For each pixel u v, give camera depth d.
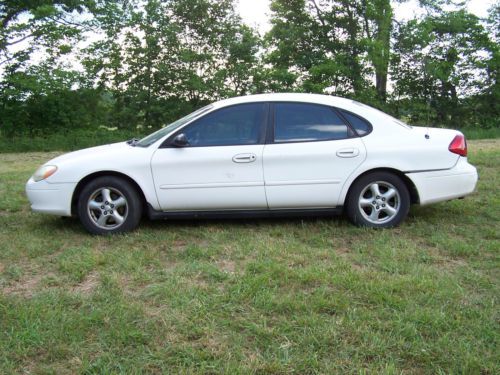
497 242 4.81
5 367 2.75
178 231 5.39
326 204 5.34
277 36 25.05
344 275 3.93
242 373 2.65
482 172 8.83
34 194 5.34
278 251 4.58
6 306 3.48
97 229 5.28
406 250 4.59
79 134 20.53
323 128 5.37
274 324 3.19
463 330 3.08
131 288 3.83
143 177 5.22
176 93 22.62
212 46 23.81
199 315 3.31
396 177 5.32
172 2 23.03
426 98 25.98
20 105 20.50
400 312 3.31
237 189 5.25
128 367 2.74
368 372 2.67
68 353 2.89
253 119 5.38
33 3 21.84
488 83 25.39
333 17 24.83
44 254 4.73
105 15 21.86
